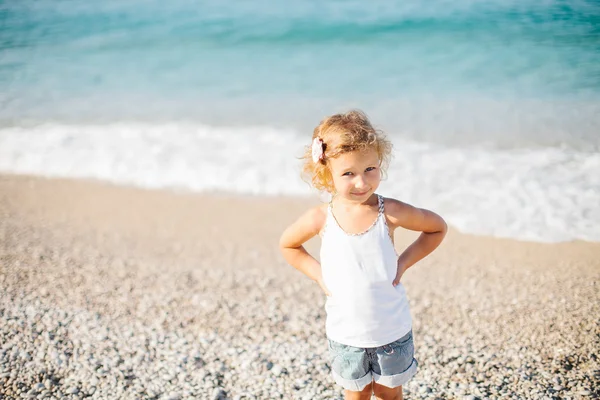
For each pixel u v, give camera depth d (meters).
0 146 8.34
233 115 9.00
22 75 11.05
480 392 3.62
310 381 3.84
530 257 5.42
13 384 3.79
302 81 10.17
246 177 7.29
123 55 11.98
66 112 9.42
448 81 9.62
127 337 4.41
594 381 3.65
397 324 2.69
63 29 13.51
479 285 5.07
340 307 2.68
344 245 2.65
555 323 4.39
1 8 15.00
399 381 2.76
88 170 7.70
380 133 2.77
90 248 5.95
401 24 12.22
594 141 7.34
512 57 10.17
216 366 4.04
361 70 10.46
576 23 10.97
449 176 6.87
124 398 3.66
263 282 5.32
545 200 6.25
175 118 9.03
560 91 8.79
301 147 7.89
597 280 4.95
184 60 11.55
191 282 5.33
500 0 12.62
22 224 6.43
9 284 5.18
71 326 4.52
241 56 11.63
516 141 7.54
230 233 6.22
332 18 12.95
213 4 14.68
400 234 6.09
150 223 6.47
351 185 2.55
